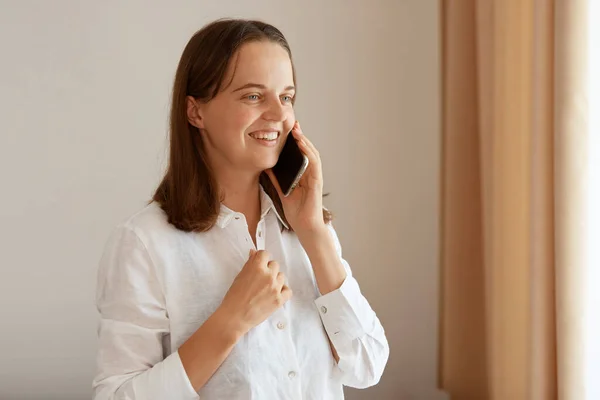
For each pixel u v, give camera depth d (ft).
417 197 8.13
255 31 3.68
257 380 3.64
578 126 5.11
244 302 3.53
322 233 3.96
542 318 5.42
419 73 8.04
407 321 8.18
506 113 6.23
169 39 7.57
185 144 3.83
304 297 4.01
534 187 5.43
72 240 7.50
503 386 6.33
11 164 7.36
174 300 3.70
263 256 3.63
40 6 7.34
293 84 3.84
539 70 5.35
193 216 3.78
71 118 7.45
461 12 7.04
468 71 7.06
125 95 7.52
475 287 7.18
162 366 3.43
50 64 7.38
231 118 3.63
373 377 4.09
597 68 5.15
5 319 7.40
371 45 7.97
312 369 3.92
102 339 3.65
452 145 7.19
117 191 7.56
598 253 5.25
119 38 7.49
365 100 7.99
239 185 3.94
